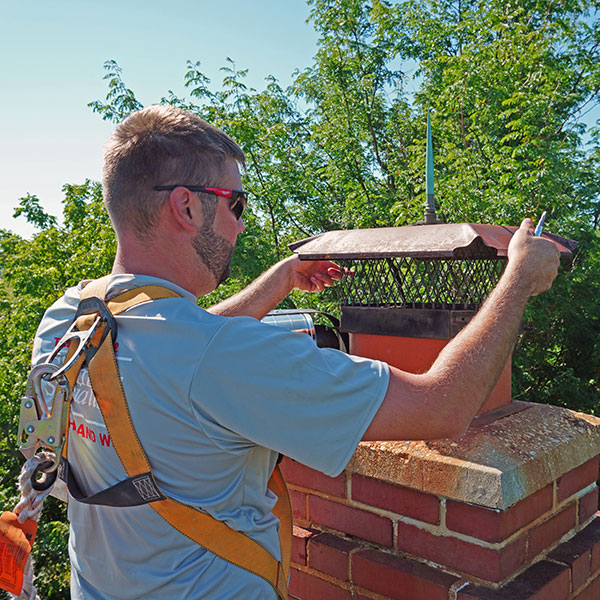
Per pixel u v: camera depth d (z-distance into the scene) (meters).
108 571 0.92
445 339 1.31
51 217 15.85
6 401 12.69
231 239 1.01
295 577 1.50
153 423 0.84
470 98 10.88
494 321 0.96
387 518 1.36
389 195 12.66
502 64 11.05
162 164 0.92
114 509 0.89
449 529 1.25
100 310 0.89
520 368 11.41
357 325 1.50
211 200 0.95
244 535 0.91
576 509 1.44
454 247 1.19
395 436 0.87
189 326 0.86
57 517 11.61
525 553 1.26
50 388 0.96
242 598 0.88
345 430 0.85
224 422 0.84
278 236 14.27
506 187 10.02
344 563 1.38
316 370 0.86
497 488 1.14
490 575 1.18
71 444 0.94
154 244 0.95
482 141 11.05
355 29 14.30
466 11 14.37
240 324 0.87
